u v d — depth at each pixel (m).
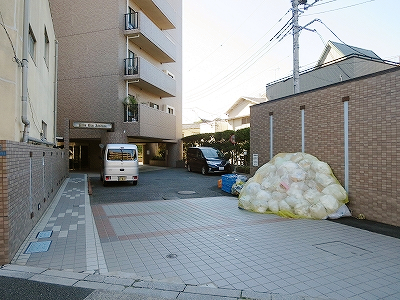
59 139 17.50
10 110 5.52
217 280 3.75
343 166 7.48
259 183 8.46
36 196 6.52
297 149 9.09
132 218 7.21
